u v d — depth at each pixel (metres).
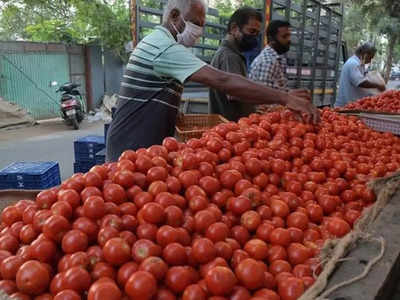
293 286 1.18
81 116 11.05
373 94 6.50
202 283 1.21
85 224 1.36
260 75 4.08
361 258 1.25
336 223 1.54
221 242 1.36
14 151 7.91
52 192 1.58
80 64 13.02
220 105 3.97
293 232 1.50
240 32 3.75
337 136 2.65
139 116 2.61
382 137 2.97
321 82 8.87
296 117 2.57
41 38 13.22
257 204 1.62
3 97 11.34
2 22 16.11
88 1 12.18
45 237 1.33
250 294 1.20
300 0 7.40
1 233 1.51
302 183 1.95
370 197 1.89
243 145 2.03
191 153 1.81
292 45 7.32
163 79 2.54
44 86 12.20
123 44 12.78
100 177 1.62
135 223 1.43
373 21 12.26
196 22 2.59
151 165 1.72
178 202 1.54
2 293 1.12
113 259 1.24
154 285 1.14
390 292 1.22
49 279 1.21
